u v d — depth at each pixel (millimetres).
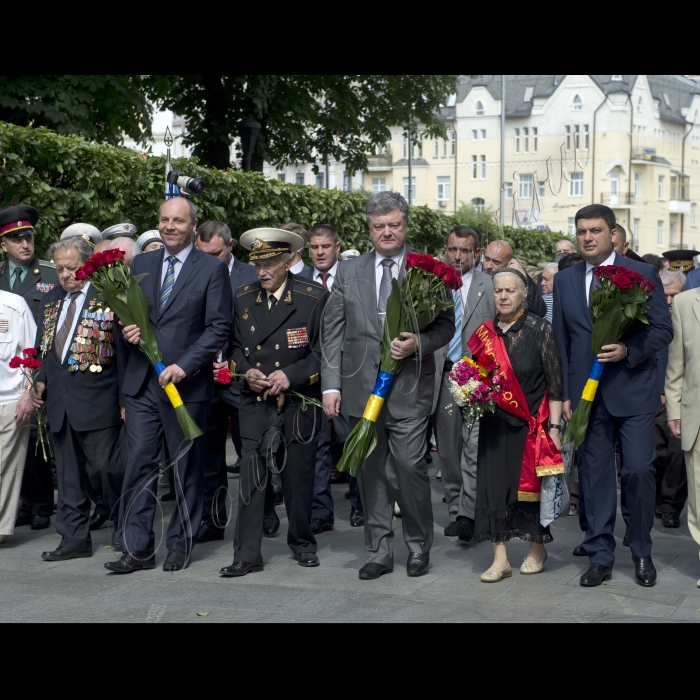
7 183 8977
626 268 5355
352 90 21562
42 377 6480
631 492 5523
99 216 9953
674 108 65688
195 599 5184
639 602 5117
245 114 18328
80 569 5957
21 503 7398
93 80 14953
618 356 5398
